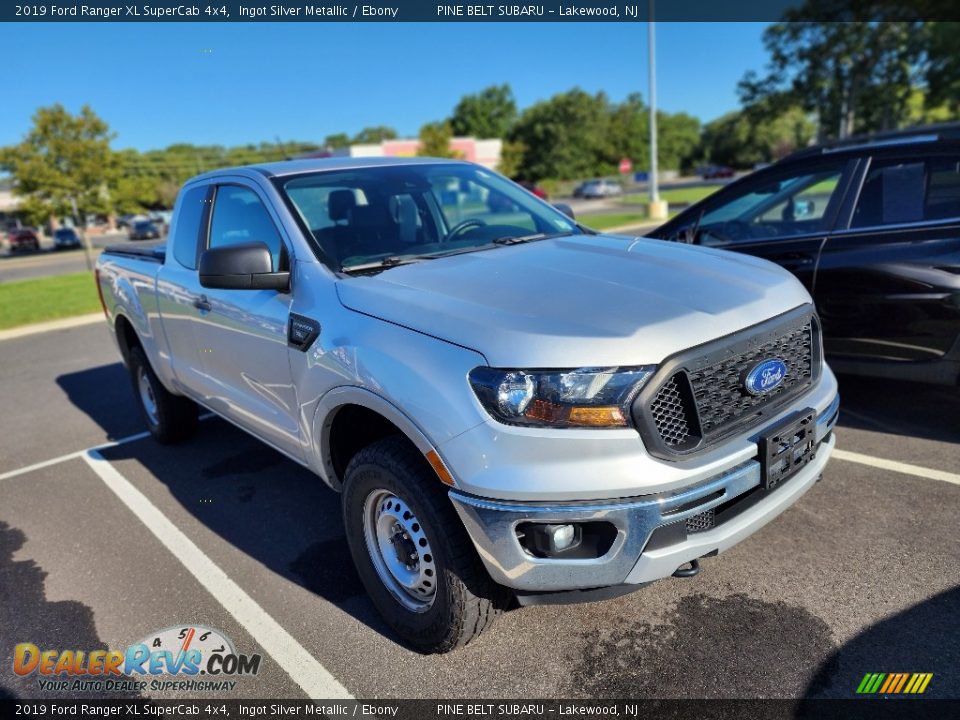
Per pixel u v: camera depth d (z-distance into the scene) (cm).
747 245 470
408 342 244
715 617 279
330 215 333
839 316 428
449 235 355
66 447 545
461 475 223
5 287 1855
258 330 321
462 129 9581
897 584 288
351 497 275
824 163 452
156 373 470
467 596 244
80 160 2622
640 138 9131
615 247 320
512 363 218
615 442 215
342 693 258
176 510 414
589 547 225
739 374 240
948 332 386
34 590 341
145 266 457
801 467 262
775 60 4394
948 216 393
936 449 401
